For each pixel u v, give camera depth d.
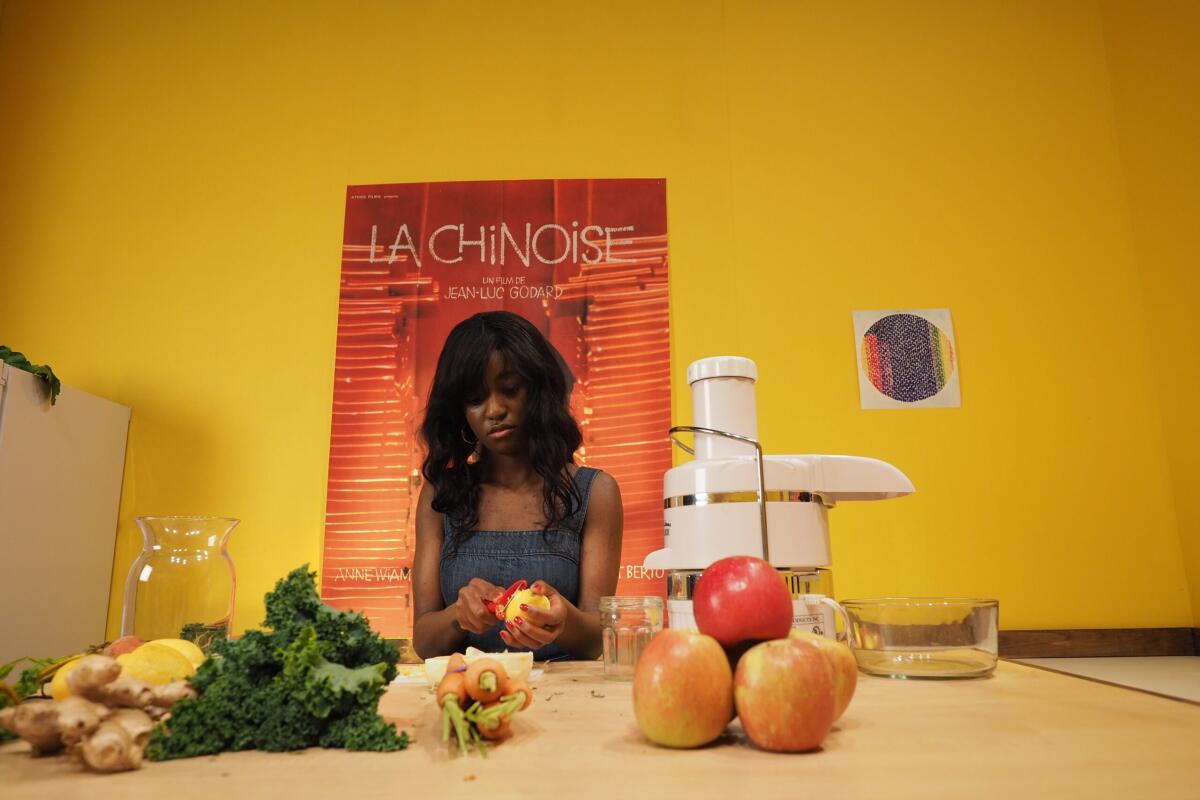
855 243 2.53
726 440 0.99
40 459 2.04
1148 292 2.45
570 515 1.48
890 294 2.49
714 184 2.56
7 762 0.54
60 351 2.46
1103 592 2.29
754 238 2.53
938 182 2.57
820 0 2.70
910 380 2.42
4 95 2.63
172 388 2.44
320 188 2.57
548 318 2.45
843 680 0.61
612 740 0.61
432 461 1.48
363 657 0.62
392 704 0.75
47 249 2.53
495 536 1.48
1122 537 2.33
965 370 2.43
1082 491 2.36
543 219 2.52
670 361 2.42
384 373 2.42
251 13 2.69
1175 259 2.33
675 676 0.57
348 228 2.52
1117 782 0.49
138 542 2.32
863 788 0.48
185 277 2.52
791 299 2.48
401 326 2.45
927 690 0.80
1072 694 0.78
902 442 2.38
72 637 2.13
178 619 0.88
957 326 2.46
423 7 2.70
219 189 2.58
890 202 2.55
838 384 2.42
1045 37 2.66
